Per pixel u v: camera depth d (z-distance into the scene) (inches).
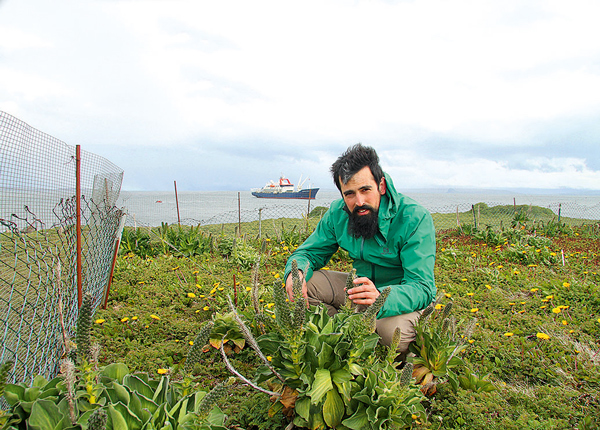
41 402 53.3
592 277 219.1
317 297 125.0
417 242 107.2
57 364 99.7
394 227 112.2
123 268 223.9
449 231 442.6
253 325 114.7
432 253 108.5
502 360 118.3
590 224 509.0
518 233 352.2
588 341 132.3
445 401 91.7
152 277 213.5
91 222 150.3
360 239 117.2
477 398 92.7
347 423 71.6
